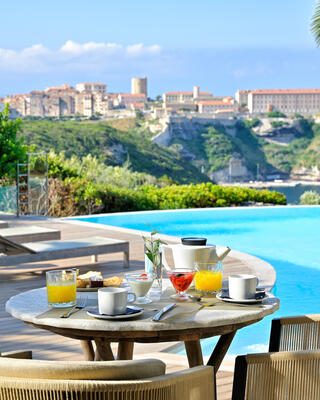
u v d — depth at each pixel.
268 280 4.50
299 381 1.43
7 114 10.63
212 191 12.32
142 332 1.51
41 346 2.88
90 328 1.50
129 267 5.09
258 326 3.64
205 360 2.76
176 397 1.14
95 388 1.03
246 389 1.41
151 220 9.93
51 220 8.86
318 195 14.51
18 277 4.67
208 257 2.02
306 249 7.32
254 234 8.68
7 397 1.06
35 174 11.02
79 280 1.93
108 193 11.70
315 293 4.68
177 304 1.72
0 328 3.19
